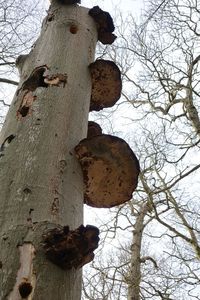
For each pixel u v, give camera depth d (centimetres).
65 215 218
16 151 244
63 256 190
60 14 373
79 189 246
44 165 235
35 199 215
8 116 281
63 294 183
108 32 402
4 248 191
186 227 966
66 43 340
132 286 929
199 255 935
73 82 307
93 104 375
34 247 191
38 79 304
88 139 260
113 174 275
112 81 350
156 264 1046
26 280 180
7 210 209
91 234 194
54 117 269
